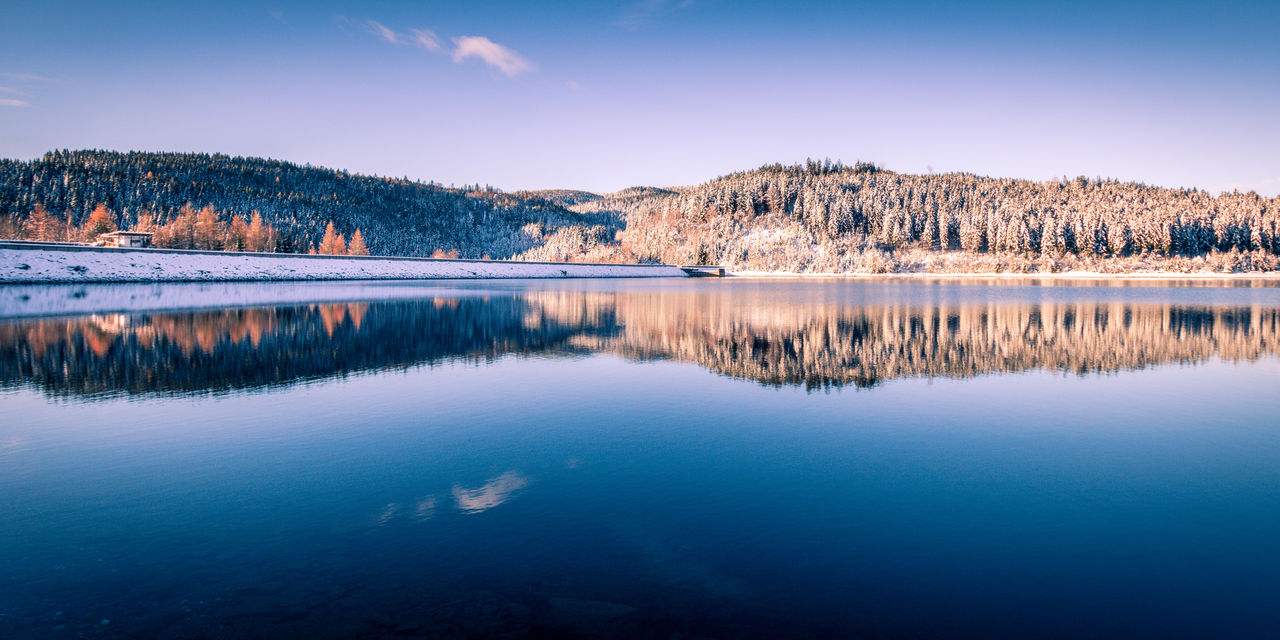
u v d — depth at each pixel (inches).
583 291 2815.0
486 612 221.6
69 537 284.4
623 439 448.1
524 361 807.1
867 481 360.2
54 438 446.6
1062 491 345.4
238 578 247.1
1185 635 211.0
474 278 4618.6
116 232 4005.9
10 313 1378.0
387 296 2206.0
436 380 677.9
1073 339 1027.9
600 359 826.2
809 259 6894.7
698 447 428.5
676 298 2245.3
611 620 216.5
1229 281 4242.1
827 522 301.1
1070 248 6023.6
